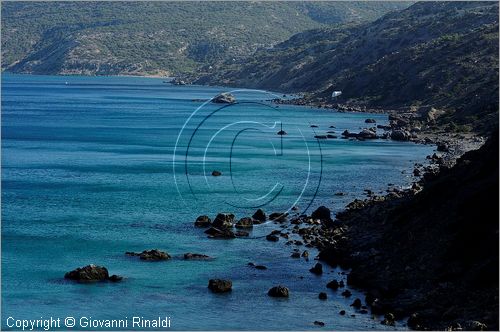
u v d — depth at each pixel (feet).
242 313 158.51
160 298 169.27
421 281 166.30
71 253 207.51
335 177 331.57
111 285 178.81
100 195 290.15
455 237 175.11
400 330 145.18
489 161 197.06
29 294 173.17
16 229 234.38
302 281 180.04
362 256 190.60
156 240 220.64
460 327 138.82
